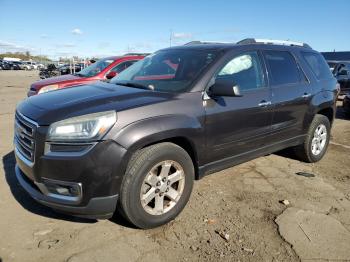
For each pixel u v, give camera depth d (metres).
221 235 3.27
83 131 2.90
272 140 4.58
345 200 4.14
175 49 4.61
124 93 3.47
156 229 3.36
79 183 2.89
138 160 3.11
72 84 8.64
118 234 3.24
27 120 3.15
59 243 3.06
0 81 25.81
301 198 4.15
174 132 3.29
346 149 6.43
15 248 2.97
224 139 3.86
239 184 4.51
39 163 2.97
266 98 4.32
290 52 5.05
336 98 5.73
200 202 3.95
